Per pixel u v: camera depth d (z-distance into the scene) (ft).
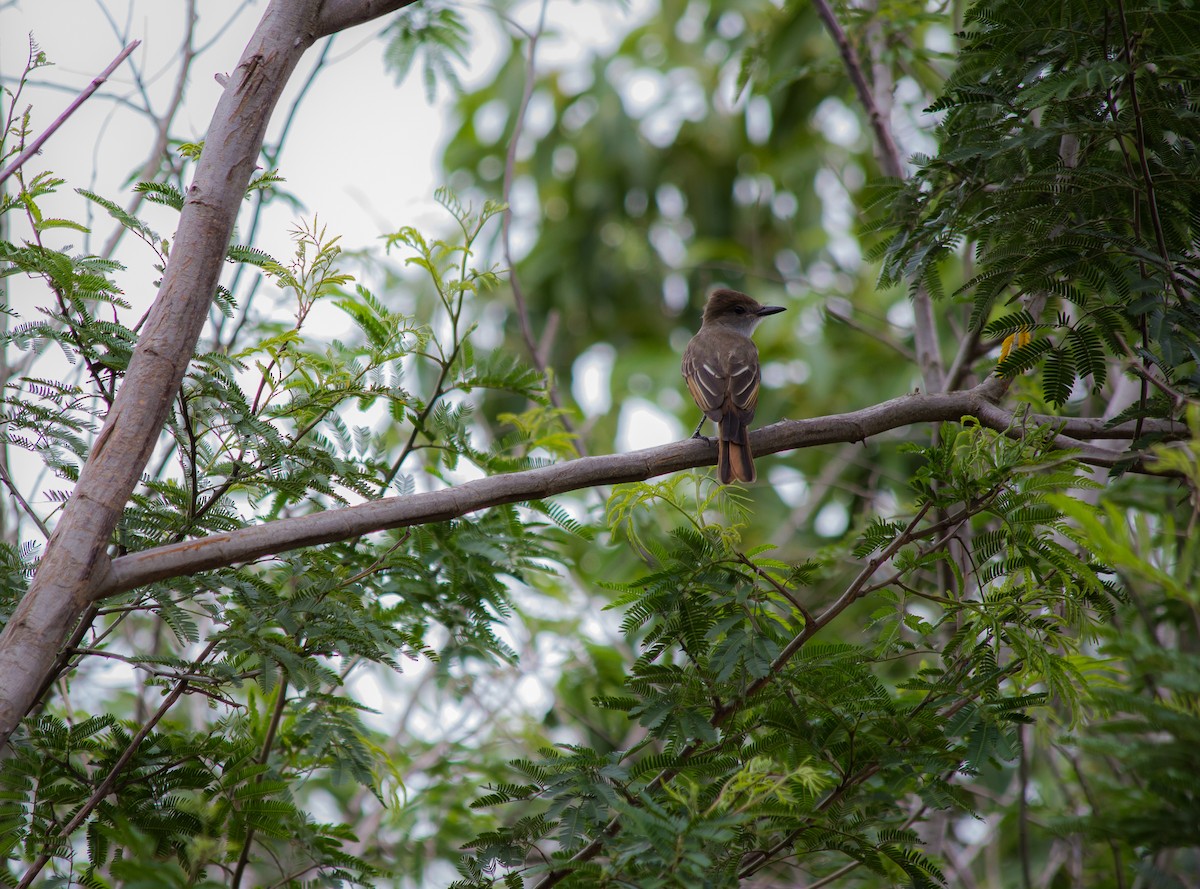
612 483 29.37
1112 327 29.25
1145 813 21.24
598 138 68.28
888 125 44.09
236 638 26.63
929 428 44.24
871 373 58.95
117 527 27.43
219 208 25.12
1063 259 28.86
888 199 34.19
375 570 30.53
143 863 20.54
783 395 60.59
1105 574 27.73
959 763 26.68
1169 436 28.94
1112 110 28.86
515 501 27.66
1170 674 20.25
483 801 26.11
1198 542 21.40
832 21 45.14
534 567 34.09
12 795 26.96
